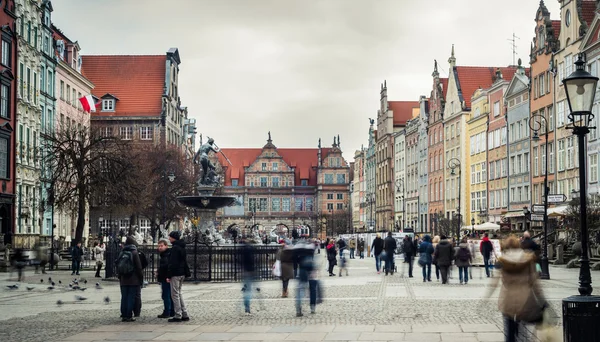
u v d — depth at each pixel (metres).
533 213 39.25
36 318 21.36
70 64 84.81
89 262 58.34
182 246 20.33
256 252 37.78
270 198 178.88
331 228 166.25
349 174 183.75
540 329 13.58
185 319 20.31
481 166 88.94
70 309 23.89
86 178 57.09
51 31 75.56
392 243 43.12
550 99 68.44
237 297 27.73
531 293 13.50
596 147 58.56
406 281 37.16
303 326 19.02
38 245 47.12
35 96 68.25
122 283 20.33
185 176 87.06
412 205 122.50
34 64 67.88
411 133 123.44
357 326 18.91
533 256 13.62
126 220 99.56
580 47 61.38
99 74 118.31
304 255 21.91
